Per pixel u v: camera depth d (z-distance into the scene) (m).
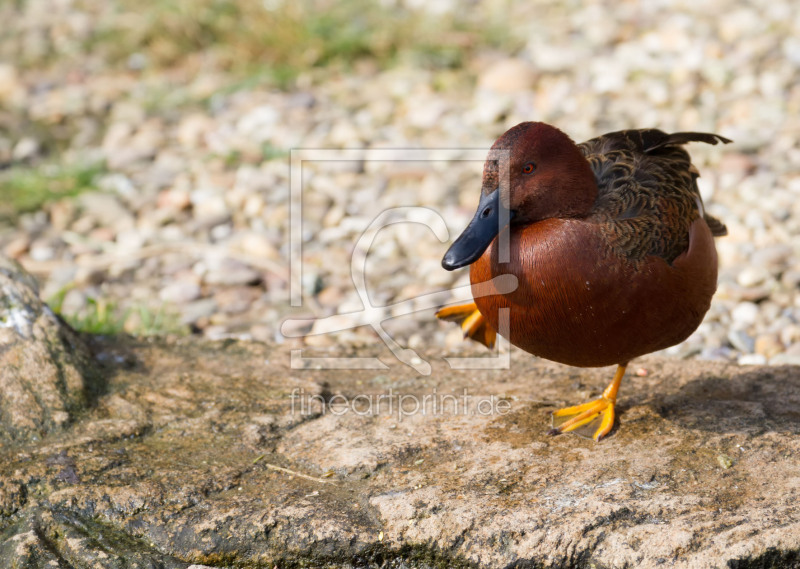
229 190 15.48
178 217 14.87
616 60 18.02
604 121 15.98
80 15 22.70
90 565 7.11
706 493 7.16
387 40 19.44
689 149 15.07
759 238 12.95
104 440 8.22
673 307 7.46
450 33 19.42
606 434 8.09
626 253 7.27
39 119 18.47
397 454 7.95
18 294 9.27
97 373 9.22
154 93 19.12
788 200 13.67
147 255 13.95
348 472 7.78
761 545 6.53
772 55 17.52
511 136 7.54
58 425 8.37
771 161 14.68
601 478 7.43
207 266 13.59
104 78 20.00
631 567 6.64
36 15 22.91
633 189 7.69
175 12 20.95
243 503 7.45
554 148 7.52
